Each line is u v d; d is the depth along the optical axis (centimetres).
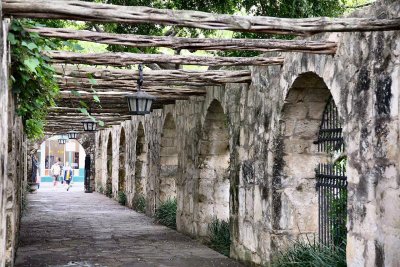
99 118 1741
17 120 838
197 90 1047
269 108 767
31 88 720
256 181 807
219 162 1093
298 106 720
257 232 798
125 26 1209
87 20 442
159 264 836
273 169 743
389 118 497
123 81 906
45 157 4203
